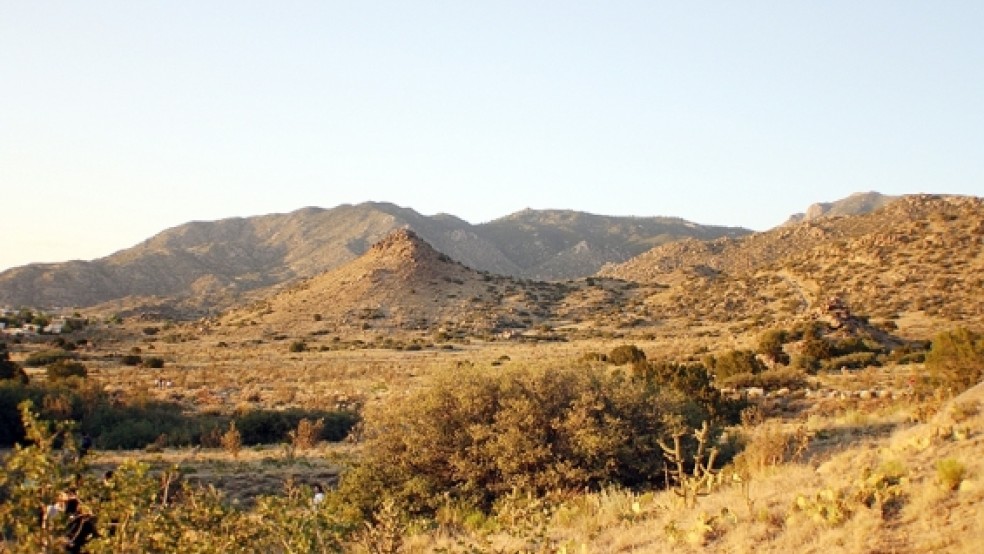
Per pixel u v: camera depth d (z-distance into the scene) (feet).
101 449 117.08
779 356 176.04
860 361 163.84
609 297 416.67
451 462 55.16
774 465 43.91
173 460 101.81
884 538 27.68
